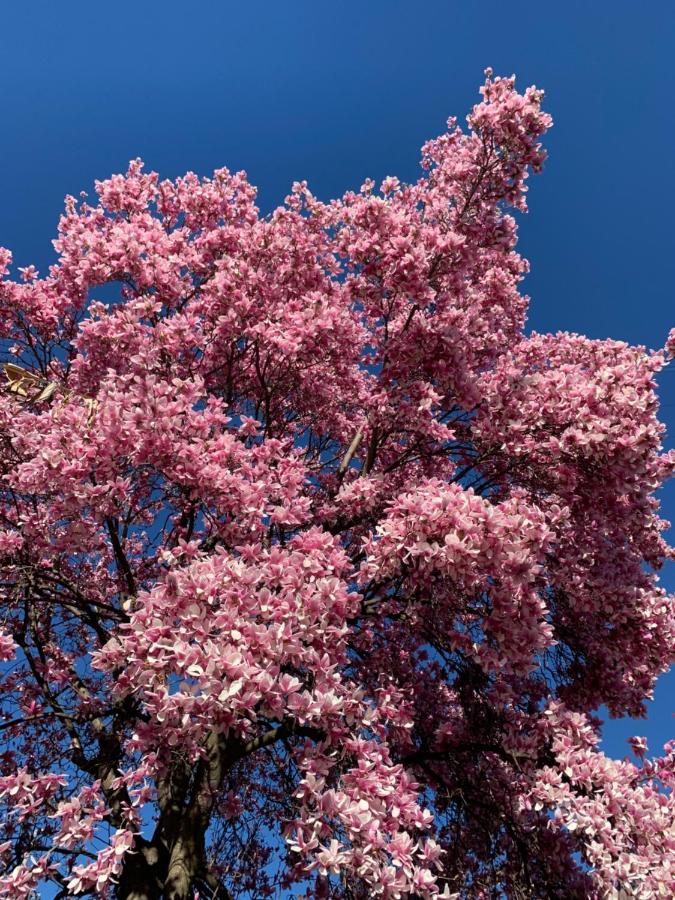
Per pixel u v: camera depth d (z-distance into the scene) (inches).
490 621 195.6
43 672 244.8
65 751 218.2
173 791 207.5
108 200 319.0
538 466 246.1
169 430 185.2
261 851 264.1
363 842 145.2
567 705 272.7
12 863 182.7
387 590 264.1
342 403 361.7
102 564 322.0
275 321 259.0
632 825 173.2
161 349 226.7
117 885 191.2
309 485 310.7
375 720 185.8
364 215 239.5
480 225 257.4
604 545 268.4
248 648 144.6
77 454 182.7
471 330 265.9
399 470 339.6
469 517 172.6
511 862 250.4
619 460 219.0
